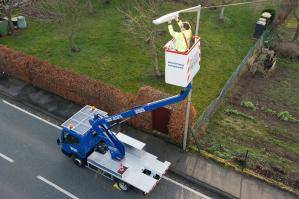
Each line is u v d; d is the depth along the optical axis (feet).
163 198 54.29
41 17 93.56
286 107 74.23
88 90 68.18
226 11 103.81
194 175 57.41
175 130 61.31
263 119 70.59
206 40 91.56
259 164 59.26
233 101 75.10
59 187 56.03
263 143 64.54
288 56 89.30
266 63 85.20
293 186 56.08
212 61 84.53
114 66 82.17
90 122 54.85
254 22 99.81
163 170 54.39
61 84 71.36
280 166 59.62
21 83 77.77
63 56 85.51
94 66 82.17
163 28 92.84
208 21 99.25
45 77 72.84
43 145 63.21
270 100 75.92
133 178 53.21
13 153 61.62
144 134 65.05
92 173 58.18
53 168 59.06
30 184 56.49
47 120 68.54
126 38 91.61
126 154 56.70
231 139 64.95
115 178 55.31
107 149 57.67
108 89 66.69
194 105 71.41
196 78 79.00
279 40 93.40
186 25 47.09
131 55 85.71
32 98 73.67
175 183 56.49
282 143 64.90
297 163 60.75
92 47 88.74
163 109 61.21
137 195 54.70
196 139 61.05
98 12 103.40
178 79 47.91
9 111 70.49
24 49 88.07
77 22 97.55
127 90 75.05
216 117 70.13
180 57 45.83
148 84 76.84
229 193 54.80
